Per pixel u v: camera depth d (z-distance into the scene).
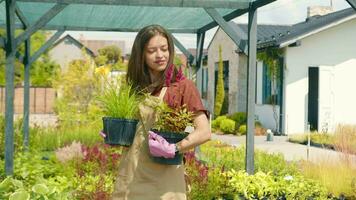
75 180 6.04
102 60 28.44
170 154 2.83
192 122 2.94
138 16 10.69
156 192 2.92
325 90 18.61
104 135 3.18
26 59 11.22
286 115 18.48
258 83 20.72
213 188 5.98
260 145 15.45
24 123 11.15
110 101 3.16
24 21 10.26
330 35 18.66
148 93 2.97
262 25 24.38
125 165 3.04
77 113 18.22
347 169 6.84
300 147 14.82
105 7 9.60
